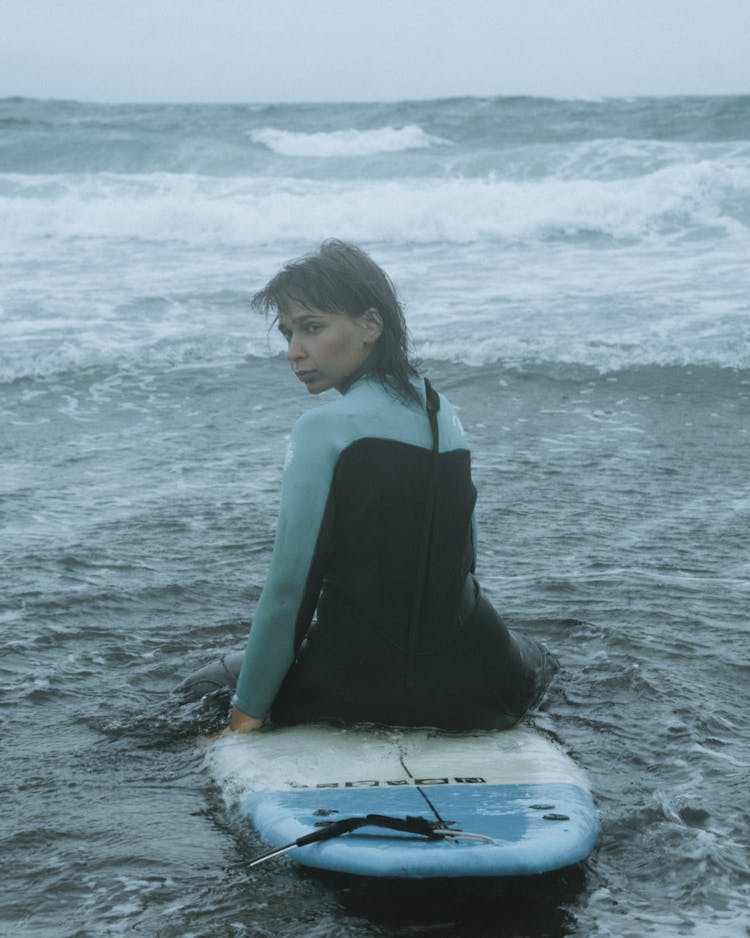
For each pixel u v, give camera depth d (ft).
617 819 8.95
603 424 25.75
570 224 49.90
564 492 20.04
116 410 27.02
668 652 12.67
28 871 8.19
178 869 8.21
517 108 98.89
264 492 19.97
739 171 53.26
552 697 11.41
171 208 52.03
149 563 15.97
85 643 13.01
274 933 7.42
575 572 15.62
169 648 12.92
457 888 7.97
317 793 8.77
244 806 8.79
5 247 48.83
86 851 8.47
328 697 9.85
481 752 9.53
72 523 18.03
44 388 28.84
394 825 7.97
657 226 49.37
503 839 7.89
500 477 21.08
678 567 15.87
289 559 9.50
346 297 9.71
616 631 13.23
